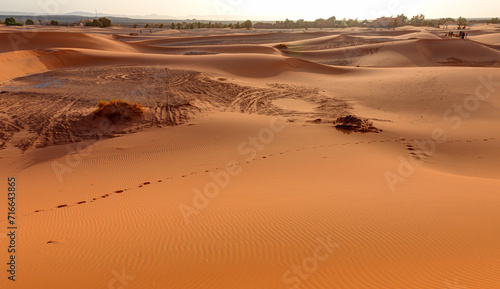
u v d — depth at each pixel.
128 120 21.08
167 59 48.03
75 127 19.80
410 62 64.44
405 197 9.40
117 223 8.28
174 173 12.81
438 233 7.05
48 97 26.70
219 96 29.34
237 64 45.59
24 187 11.84
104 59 46.44
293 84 37.28
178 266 6.00
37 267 6.17
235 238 7.03
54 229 8.09
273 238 6.96
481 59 66.69
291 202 9.06
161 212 8.87
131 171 13.27
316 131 19.25
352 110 25.94
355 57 70.44
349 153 15.11
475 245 6.53
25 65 38.91
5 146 16.78
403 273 5.55
